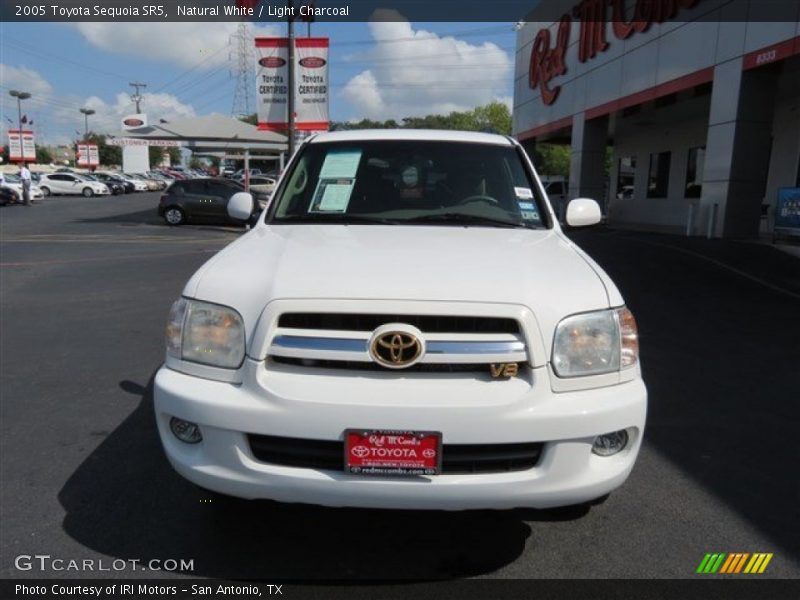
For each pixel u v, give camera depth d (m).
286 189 3.86
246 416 2.39
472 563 2.82
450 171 3.90
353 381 2.39
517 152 4.12
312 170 3.94
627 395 2.54
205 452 2.48
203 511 3.21
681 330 6.91
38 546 2.92
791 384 5.19
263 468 2.43
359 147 4.06
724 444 4.04
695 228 15.38
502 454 2.41
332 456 2.41
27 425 4.29
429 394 2.35
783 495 3.41
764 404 4.74
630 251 12.85
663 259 11.73
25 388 5.04
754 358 5.90
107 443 4.00
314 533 3.03
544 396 2.41
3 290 9.30
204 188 21.88
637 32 17.56
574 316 2.50
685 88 15.41
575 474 2.44
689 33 15.18
